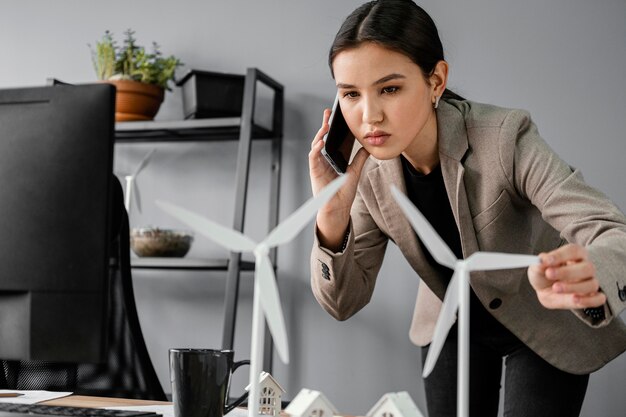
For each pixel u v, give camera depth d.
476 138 1.37
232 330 2.58
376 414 0.83
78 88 0.87
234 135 2.93
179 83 2.91
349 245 1.35
